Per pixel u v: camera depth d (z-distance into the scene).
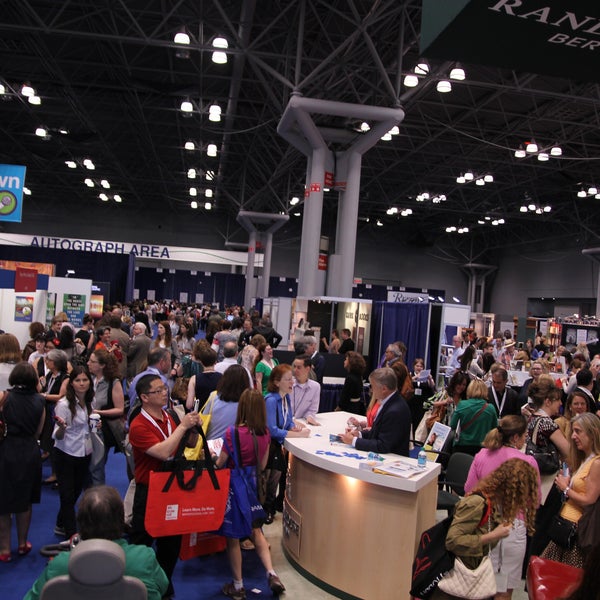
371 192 27.62
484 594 2.77
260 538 3.81
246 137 20.69
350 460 3.75
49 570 1.89
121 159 25.38
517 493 2.82
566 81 13.55
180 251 32.81
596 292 28.47
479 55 2.23
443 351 10.29
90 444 4.23
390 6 11.53
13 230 34.84
